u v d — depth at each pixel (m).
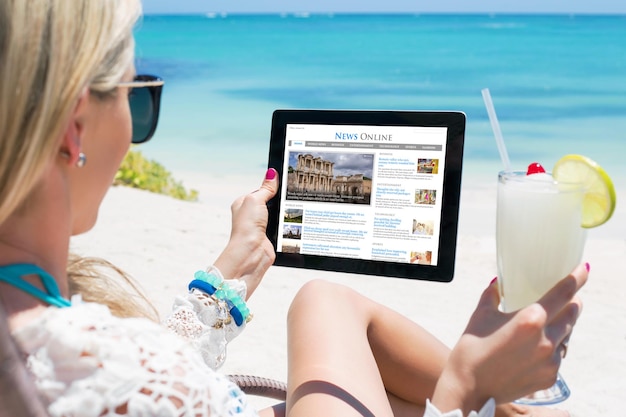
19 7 1.15
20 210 1.26
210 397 1.26
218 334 2.18
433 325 4.90
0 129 1.15
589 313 5.26
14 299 1.22
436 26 43.09
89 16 1.20
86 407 1.16
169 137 16.56
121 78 1.35
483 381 1.60
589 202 1.75
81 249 6.07
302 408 1.96
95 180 1.38
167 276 5.51
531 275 1.77
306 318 2.33
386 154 2.48
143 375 1.20
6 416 1.11
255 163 14.12
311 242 2.52
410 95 22.27
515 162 13.91
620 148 14.87
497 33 37.03
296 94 22.86
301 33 39.78
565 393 1.97
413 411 2.55
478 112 19.36
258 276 2.35
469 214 9.48
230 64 29.64
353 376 2.08
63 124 1.18
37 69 1.15
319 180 2.50
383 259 2.45
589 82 22.80
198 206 7.98
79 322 1.21
